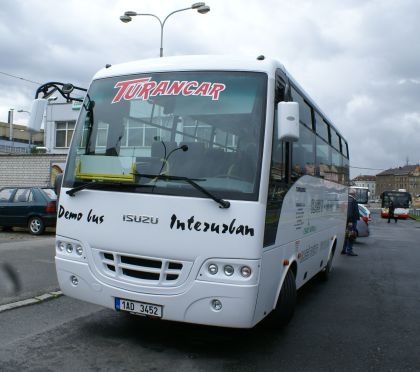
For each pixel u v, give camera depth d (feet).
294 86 18.86
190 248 14.11
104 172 15.70
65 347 15.80
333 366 15.30
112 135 16.08
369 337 18.67
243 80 15.48
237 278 13.78
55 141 105.29
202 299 13.97
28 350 15.43
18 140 222.28
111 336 17.03
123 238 14.96
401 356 16.57
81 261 15.76
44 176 77.77
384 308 23.73
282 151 16.40
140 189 14.89
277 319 18.12
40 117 17.51
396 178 527.81
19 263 29.58
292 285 18.31
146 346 16.16
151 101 15.93
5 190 50.29
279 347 16.93
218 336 17.56
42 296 21.95
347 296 26.48
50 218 47.50
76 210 15.98
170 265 14.51
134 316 19.52
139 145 15.55
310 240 22.31
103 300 15.38
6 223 48.65
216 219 13.98
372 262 41.68
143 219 14.70
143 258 14.71
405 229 98.89
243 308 13.74
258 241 13.89
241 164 14.43
